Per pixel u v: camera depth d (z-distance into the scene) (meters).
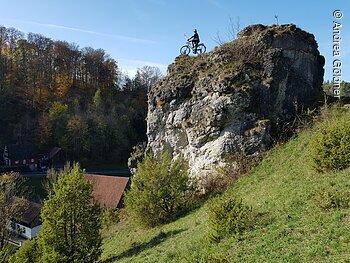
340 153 14.88
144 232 20.02
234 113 20.67
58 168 70.06
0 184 39.59
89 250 17.56
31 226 42.91
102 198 39.12
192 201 20.62
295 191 14.07
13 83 88.12
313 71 23.52
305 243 9.56
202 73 23.11
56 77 94.81
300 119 21.03
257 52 22.08
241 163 20.06
